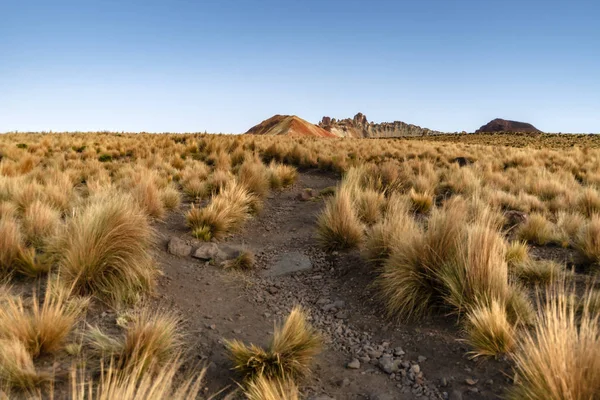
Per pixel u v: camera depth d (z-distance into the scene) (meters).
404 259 5.09
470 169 13.86
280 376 3.50
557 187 10.93
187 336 4.20
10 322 3.45
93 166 12.73
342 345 4.36
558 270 5.41
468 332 4.09
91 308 4.41
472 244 4.62
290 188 12.38
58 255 5.01
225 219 7.96
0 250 4.88
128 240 5.20
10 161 12.27
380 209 8.77
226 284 5.81
